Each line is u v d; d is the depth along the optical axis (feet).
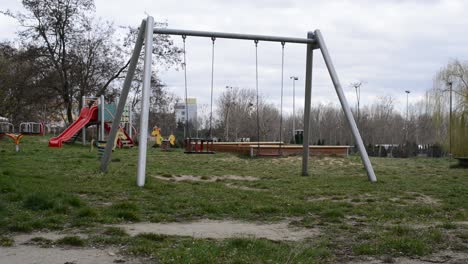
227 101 187.73
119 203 30.32
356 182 49.55
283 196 37.99
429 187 46.14
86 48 133.28
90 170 52.08
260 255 19.02
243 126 182.29
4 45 137.90
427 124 172.76
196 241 21.18
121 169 55.52
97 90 135.33
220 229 25.00
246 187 44.86
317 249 20.31
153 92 139.54
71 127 108.99
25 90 134.62
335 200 37.37
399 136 195.62
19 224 23.40
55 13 126.72
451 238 22.85
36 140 121.19
